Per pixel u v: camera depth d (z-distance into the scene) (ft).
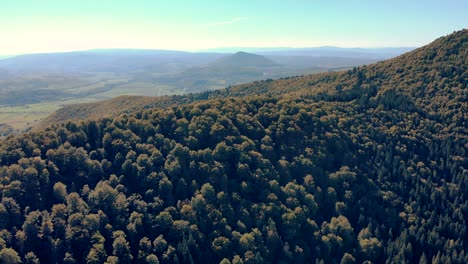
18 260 233.96
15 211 259.80
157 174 313.32
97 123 359.66
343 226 306.96
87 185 295.07
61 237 258.16
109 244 263.49
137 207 287.48
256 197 319.06
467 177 342.23
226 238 278.87
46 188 285.64
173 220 285.02
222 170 323.16
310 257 293.84
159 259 263.70
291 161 356.79
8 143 313.32
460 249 292.81
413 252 296.92
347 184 341.82
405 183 346.95
